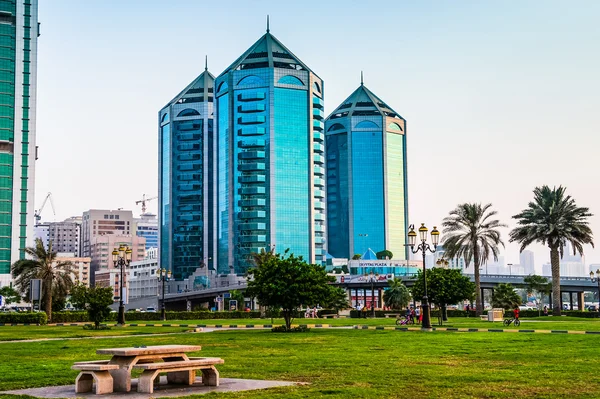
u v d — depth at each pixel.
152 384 23.52
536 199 116.38
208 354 38.22
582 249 115.19
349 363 32.12
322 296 68.25
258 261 159.62
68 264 117.25
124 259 88.44
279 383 25.20
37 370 29.84
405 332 63.34
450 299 99.12
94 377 23.23
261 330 72.44
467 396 21.86
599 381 25.30
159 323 98.00
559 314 116.31
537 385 24.31
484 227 116.94
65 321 108.50
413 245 67.31
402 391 22.88
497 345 43.94
